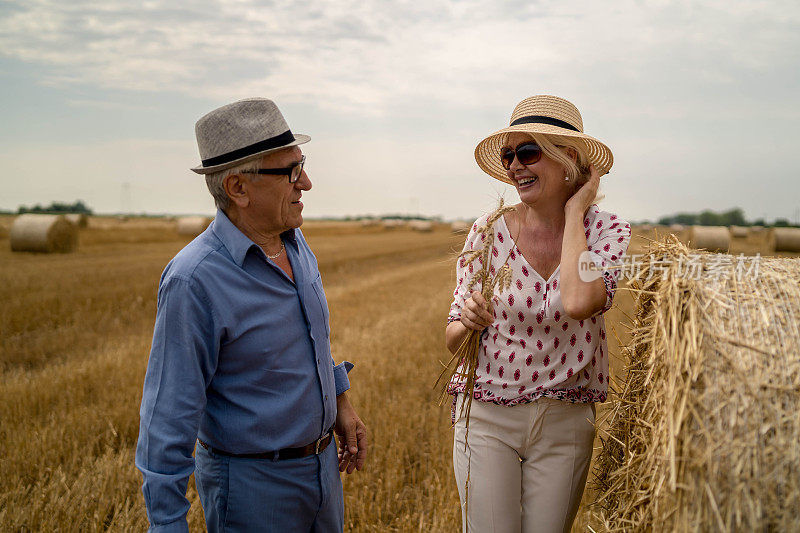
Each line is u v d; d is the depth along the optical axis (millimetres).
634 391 2135
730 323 1629
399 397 5344
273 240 2168
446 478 3799
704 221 37031
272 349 1973
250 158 1905
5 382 6016
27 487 3582
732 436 1537
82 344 8047
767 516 1491
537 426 2236
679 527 1581
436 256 28703
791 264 1771
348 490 3707
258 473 1971
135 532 3133
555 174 2240
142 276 14484
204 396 1896
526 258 2303
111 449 4203
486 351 2322
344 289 14703
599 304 2043
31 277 13719
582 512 3100
